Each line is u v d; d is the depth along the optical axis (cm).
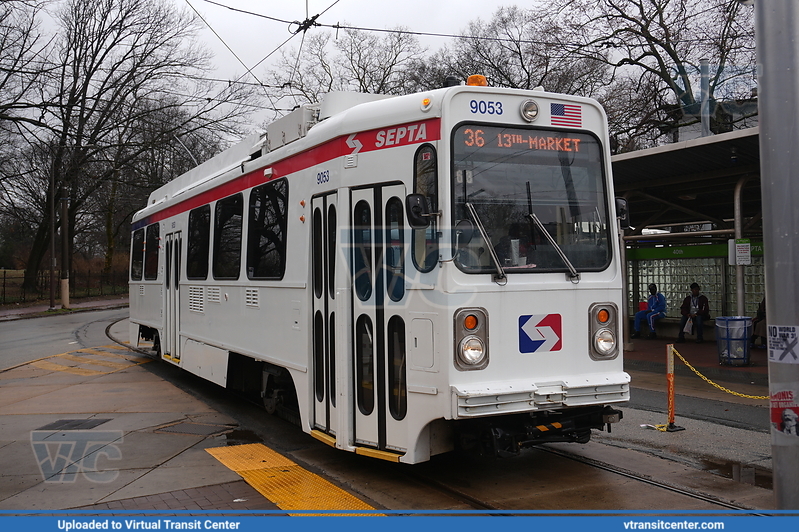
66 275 3622
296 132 715
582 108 587
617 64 2486
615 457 667
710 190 1448
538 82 2941
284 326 718
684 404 937
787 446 397
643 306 1814
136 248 1510
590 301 567
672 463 644
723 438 740
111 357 1619
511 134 555
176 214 1165
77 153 3394
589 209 582
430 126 540
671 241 1823
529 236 553
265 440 787
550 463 649
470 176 536
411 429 538
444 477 610
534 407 528
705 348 1549
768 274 408
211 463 680
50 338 2169
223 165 978
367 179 584
